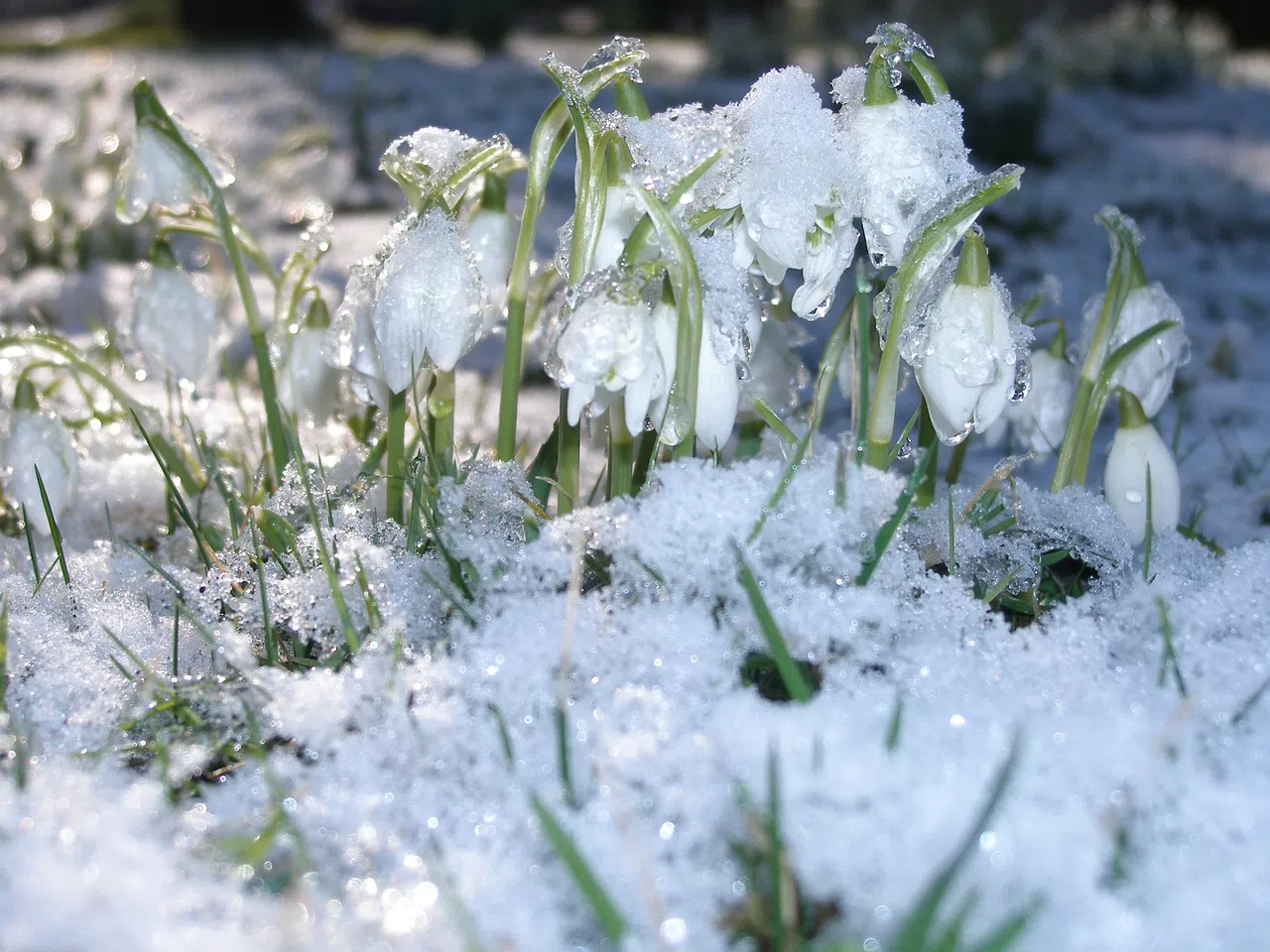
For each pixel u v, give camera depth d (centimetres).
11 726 31
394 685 31
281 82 181
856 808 28
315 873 28
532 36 308
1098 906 27
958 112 32
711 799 29
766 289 35
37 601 35
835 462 33
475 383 52
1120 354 35
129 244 78
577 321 30
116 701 32
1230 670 31
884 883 27
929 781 28
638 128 32
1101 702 30
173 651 33
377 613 33
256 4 287
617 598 32
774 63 200
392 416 35
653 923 27
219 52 252
